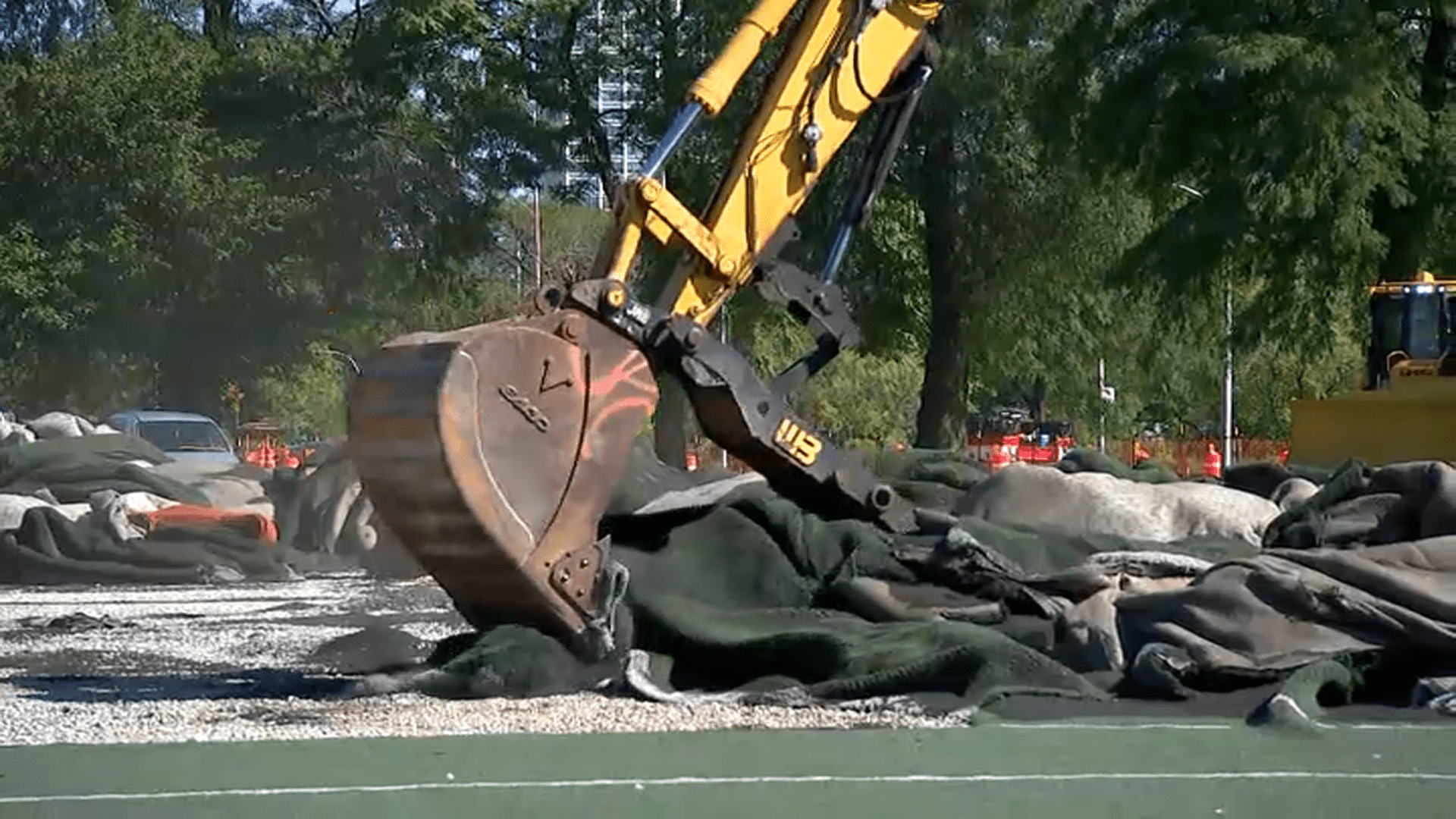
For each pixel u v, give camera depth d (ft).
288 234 382.63
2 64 394.93
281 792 76.13
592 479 100.78
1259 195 283.38
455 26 361.51
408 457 97.40
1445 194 282.97
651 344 104.37
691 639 101.35
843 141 113.29
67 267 380.78
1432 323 215.51
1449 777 77.97
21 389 405.18
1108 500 123.85
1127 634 99.81
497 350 98.22
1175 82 281.74
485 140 370.94
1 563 179.93
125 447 214.69
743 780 77.82
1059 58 307.78
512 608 101.35
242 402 469.16
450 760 81.87
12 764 81.76
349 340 397.80
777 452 110.52
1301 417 188.14
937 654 96.12
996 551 111.04
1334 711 92.73
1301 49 271.28
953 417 352.28
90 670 112.98
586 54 366.84
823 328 112.88
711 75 110.01
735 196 110.73
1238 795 75.10
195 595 165.27
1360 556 100.32
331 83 381.40
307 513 192.95
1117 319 362.53
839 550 109.50
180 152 381.40
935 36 125.18
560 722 91.56
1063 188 342.85
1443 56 296.71
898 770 79.46
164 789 76.74
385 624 135.44
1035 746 83.97
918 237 362.12
